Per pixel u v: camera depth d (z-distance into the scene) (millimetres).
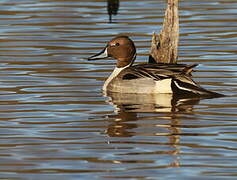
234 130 12898
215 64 18406
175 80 16047
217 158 11445
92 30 22141
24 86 16484
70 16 23781
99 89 16438
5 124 13445
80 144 12203
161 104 14984
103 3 25469
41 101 15180
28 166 11180
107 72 17984
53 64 18625
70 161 11375
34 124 13445
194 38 21078
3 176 10758
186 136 12570
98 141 12344
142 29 22141
